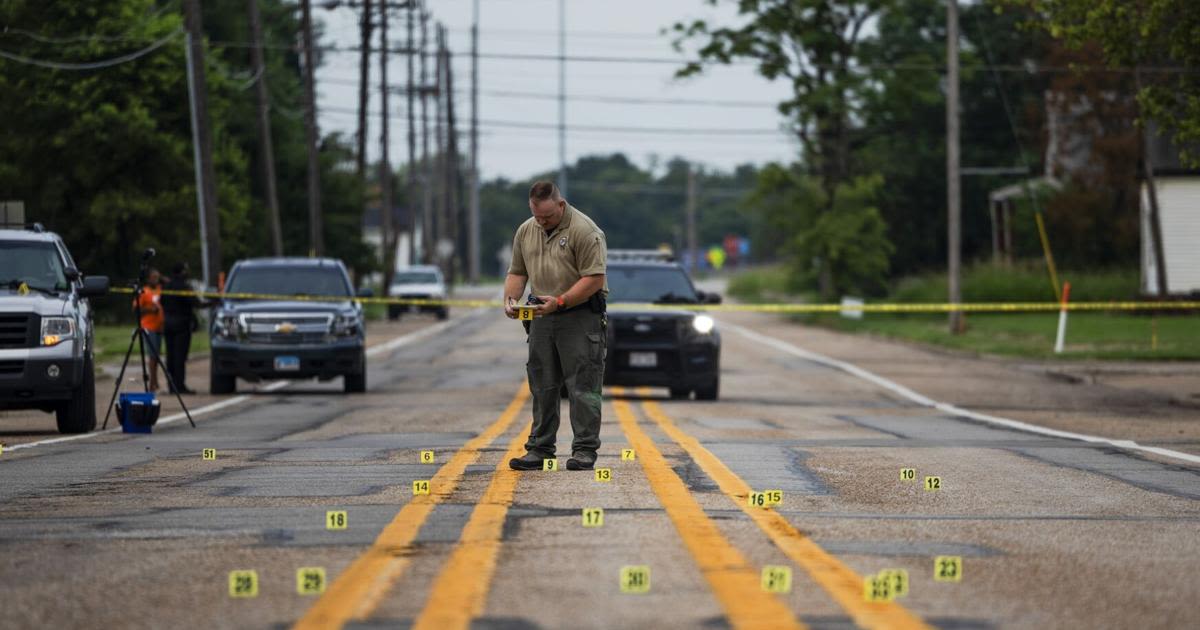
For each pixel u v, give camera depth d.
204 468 47.62
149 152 193.62
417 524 33.34
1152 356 123.94
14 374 64.06
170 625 23.28
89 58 192.75
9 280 67.88
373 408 82.00
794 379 114.62
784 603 24.70
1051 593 26.42
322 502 38.03
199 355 137.38
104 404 86.56
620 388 99.69
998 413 82.44
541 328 44.84
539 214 44.22
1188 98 95.38
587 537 31.44
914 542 31.89
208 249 142.88
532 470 45.00
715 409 81.75
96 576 27.59
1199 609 25.30
